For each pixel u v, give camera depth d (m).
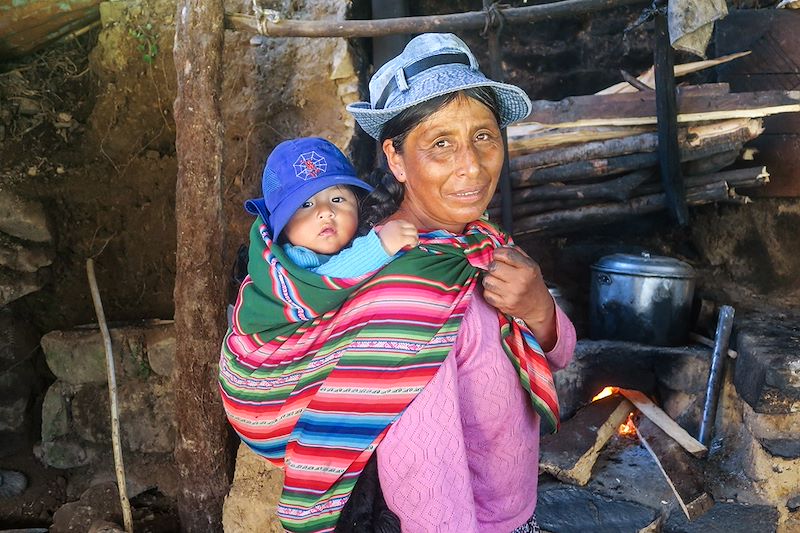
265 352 1.43
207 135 2.76
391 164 1.50
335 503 1.30
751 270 3.71
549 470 2.90
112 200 3.62
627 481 2.89
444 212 1.42
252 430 1.44
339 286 1.33
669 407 3.21
